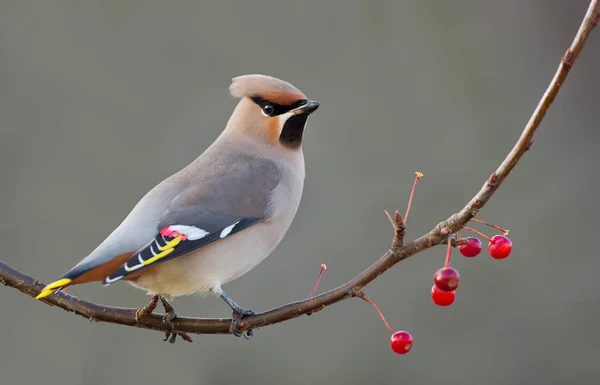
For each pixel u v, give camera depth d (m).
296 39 14.11
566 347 11.60
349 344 11.57
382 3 14.11
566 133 13.44
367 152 13.32
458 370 11.52
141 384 11.41
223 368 11.48
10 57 13.61
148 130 13.50
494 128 13.47
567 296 11.93
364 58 13.97
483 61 13.87
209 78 13.92
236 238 8.23
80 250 12.53
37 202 12.80
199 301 11.82
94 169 13.19
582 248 12.27
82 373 11.41
